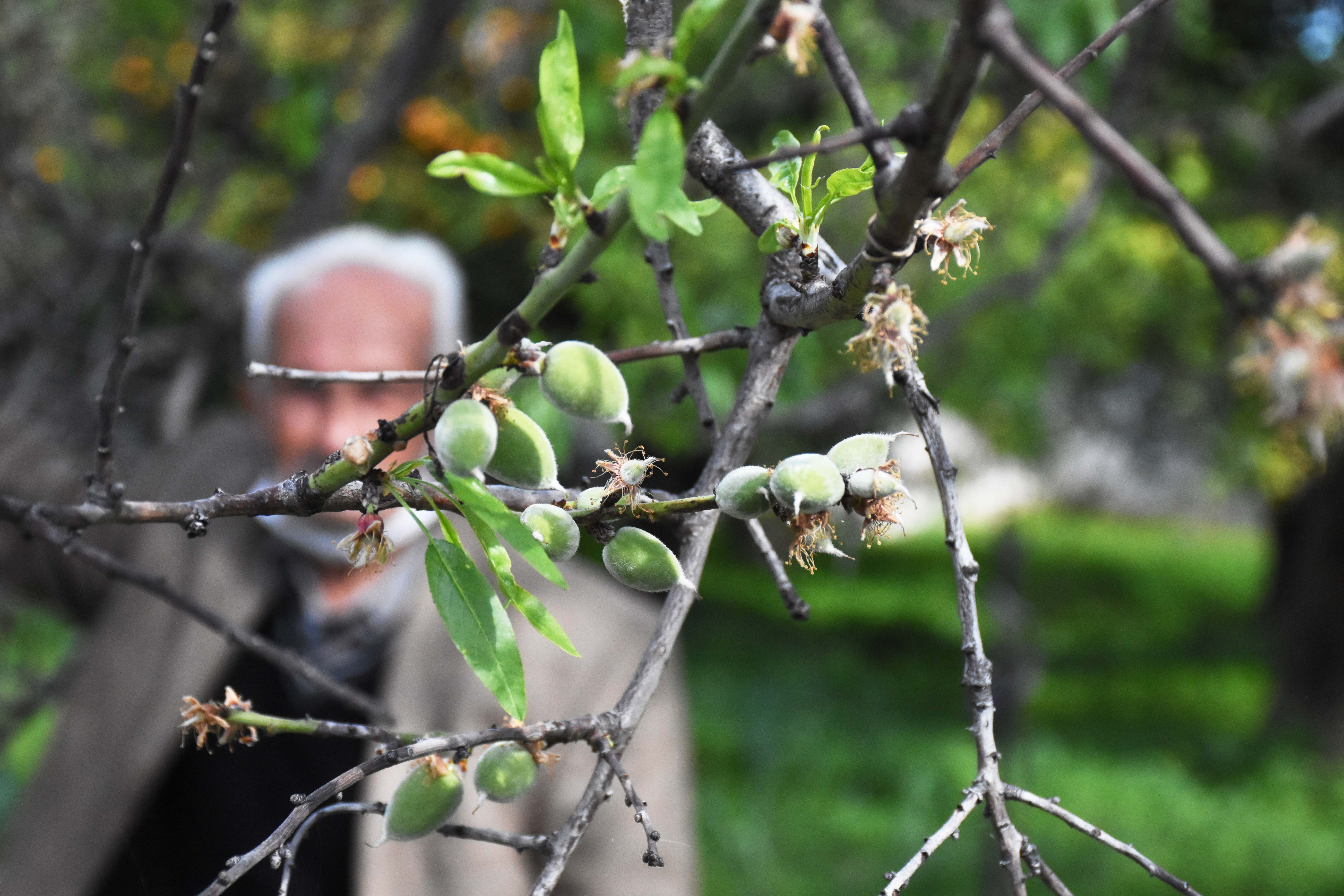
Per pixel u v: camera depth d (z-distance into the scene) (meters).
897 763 12.48
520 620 2.97
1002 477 28.02
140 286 1.53
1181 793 12.44
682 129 1.10
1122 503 36.88
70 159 7.10
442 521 1.35
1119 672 19.05
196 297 6.32
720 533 26.03
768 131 9.33
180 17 6.98
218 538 3.25
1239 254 9.91
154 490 3.59
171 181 1.54
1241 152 9.95
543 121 1.24
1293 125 6.25
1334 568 15.25
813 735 13.30
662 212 1.08
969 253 1.42
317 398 3.27
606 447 5.49
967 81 0.98
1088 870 10.03
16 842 3.15
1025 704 6.97
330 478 1.34
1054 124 8.70
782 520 1.40
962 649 1.50
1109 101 6.02
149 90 7.21
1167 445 15.16
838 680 16.66
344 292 3.24
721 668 16.97
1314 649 15.34
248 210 8.21
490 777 1.54
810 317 1.46
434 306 3.41
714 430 1.88
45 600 3.89
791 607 1.93
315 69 7.21
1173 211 0.82
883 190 1.15
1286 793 13.09
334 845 2.92
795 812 10.88
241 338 5.71
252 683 3.16
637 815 1.40
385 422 1.31
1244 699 17.56
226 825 3.07
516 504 1.48
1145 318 10.95
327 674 3.08
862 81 8.52
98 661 3.26
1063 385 14.47
